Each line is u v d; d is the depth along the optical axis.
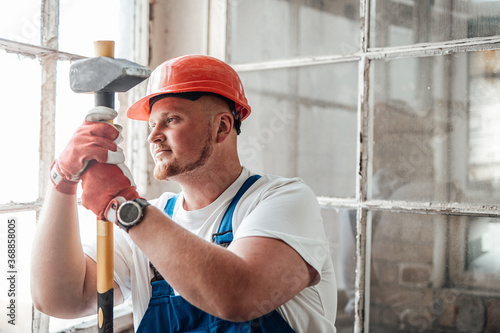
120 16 1.59
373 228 1.43
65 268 0.97
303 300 0.98
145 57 1.64
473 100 1.29
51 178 0.92
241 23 1.63
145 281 1.05
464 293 1.31
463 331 1.31
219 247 0.80
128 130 1.65
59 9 1.32
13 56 1.21
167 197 1.17
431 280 1.35
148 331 0.99
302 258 0.87
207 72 0.99
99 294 0.85
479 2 1.27
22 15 1.24
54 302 0.99
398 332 1.40
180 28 1.72
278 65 1.57
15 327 1.26
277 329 0.93
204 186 1.02
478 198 1.28
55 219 0.95
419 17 1.35
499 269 1.26
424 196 1.35
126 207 0.81
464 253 1.31
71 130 1.42
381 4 1.40
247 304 0.79
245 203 1.00
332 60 1.48
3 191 1.21
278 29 1.57
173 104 0.96
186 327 0.97
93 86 0.79
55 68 1.31
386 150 1.41
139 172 1.65
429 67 1.34
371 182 1.43
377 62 1.42
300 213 0.92
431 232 1.35
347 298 1.47
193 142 0.96
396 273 1.40
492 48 1.25
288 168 1.57
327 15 1.49
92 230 1.52
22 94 1.24
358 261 1.44
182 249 0.78
